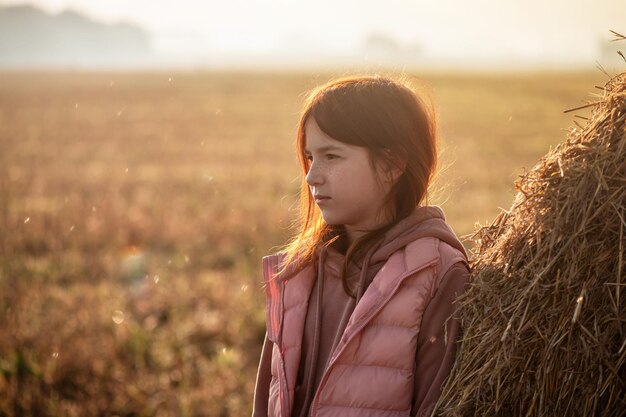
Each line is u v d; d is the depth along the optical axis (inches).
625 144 73.4
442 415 77.8
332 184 80.6
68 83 2829.7
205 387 224.4
